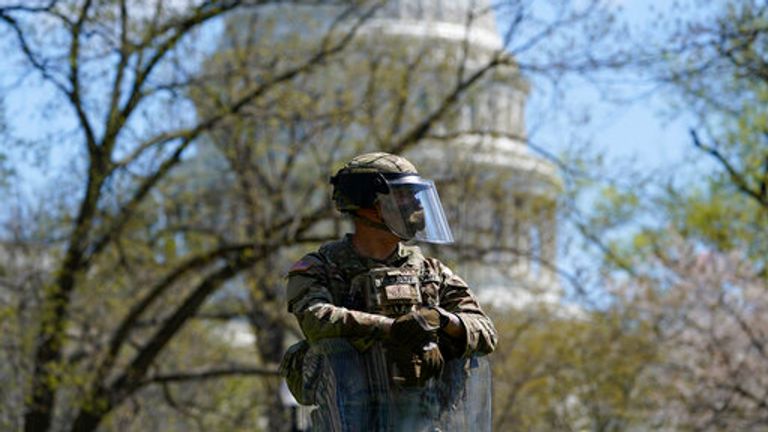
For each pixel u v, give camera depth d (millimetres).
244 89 56281
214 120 54062
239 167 58344
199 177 65375
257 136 59062
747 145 69062
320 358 9805
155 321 57094
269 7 62375
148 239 56938
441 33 96562
